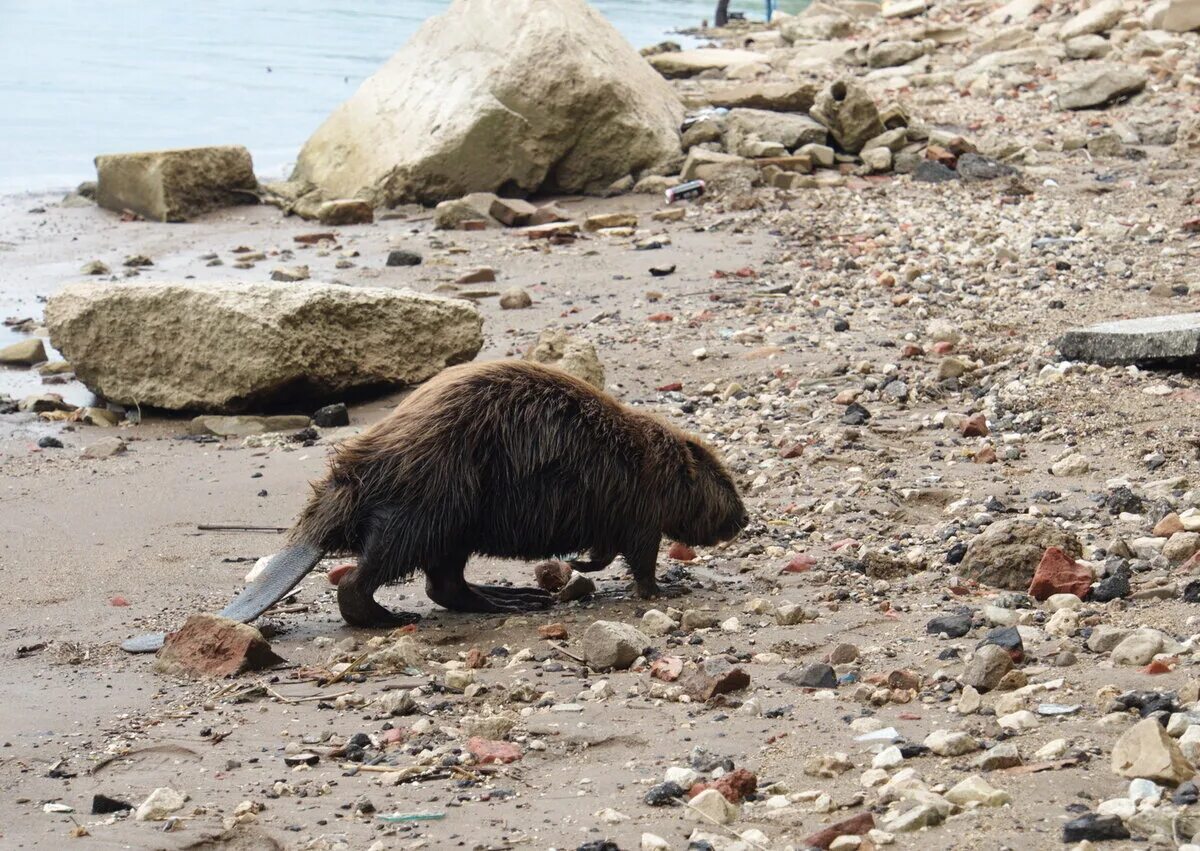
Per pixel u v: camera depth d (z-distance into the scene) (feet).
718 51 128.06
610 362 50.11
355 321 49.01
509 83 82.99
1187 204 67.56
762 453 39.83
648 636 27.17
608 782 20.53
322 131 88.07
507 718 23.06
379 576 28.71
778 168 80.07
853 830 17.78
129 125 104.27
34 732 24.23
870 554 30.12
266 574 28.63
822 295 57.36
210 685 26.32
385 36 150.71
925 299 55.11
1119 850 16.62
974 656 23.52
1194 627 24.50
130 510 38.78
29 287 66.18
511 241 71.92
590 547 29.84
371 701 24.88
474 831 19.12
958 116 94.38
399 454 28.32
